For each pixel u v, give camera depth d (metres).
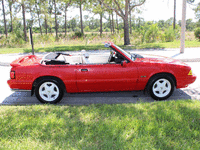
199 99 4.96
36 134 3.30
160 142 3.02
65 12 30.64
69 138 3.16
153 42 23.20
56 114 4.00
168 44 19.27
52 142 3.05
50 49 17.11
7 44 23.69
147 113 3.98
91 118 3.82
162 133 3.23
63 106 4.50
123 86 4.89
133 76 4.75
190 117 3.78
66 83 4.71
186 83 4.98
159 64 4.83
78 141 3.07
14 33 25.58
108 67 4.73
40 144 3.00
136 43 22.14
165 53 12.62
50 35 26.78
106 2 21.62
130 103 4.59
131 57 5.03
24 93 5.81
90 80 4.72
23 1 27.89
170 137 3.15
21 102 5.04
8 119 3.81
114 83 4.79
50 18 32.00
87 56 5.25
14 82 4.72
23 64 4.84
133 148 2.85
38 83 4.71
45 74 4.64
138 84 4.87
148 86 4.88
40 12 30.69
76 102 4.95
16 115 3.98
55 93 4.84
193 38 26.38
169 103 4.47
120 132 3.25
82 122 3.64
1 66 9.82
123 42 23.69
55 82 4.72
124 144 2.96
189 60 10.07
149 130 3.32
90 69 4.69
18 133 3.35
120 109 4.19
